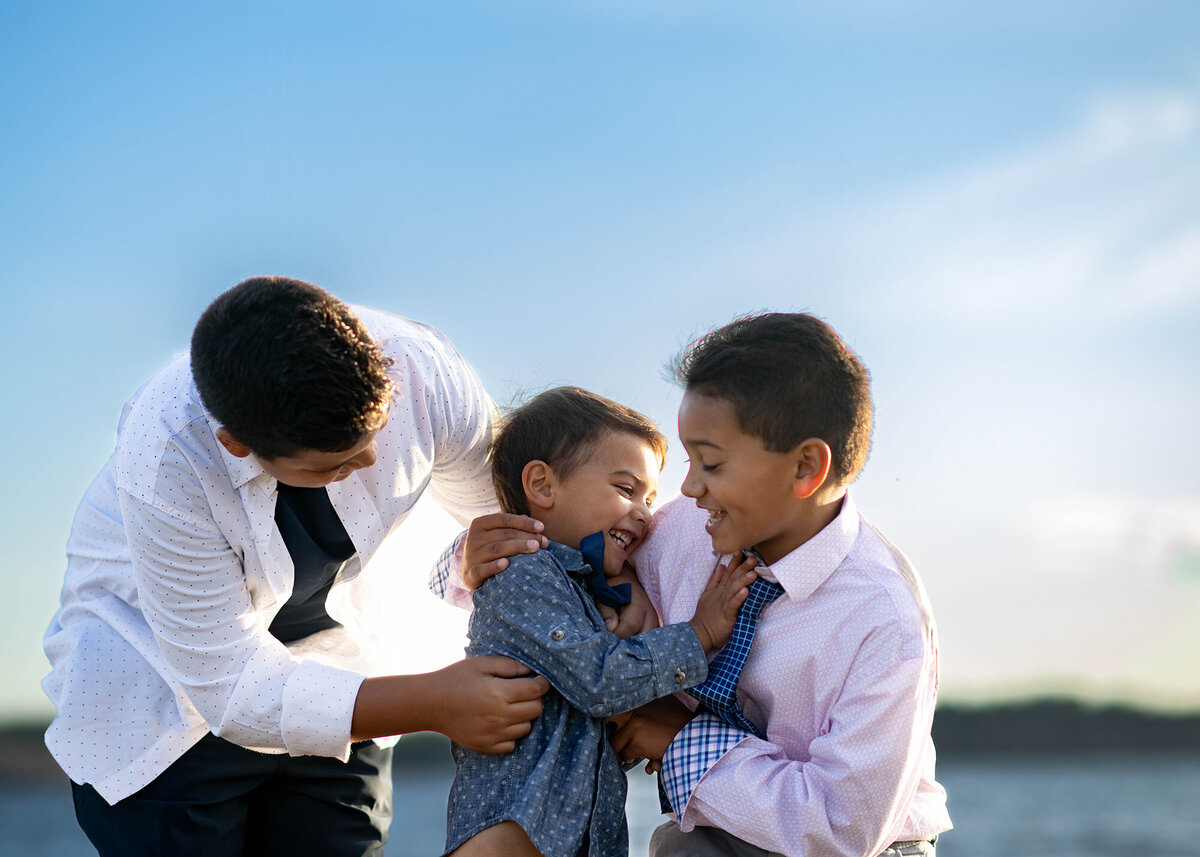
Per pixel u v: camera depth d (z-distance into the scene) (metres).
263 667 1.74
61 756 1.91
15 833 10.20
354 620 2.09
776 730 1.69
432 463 1.91
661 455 1.96
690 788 1.63
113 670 1.93
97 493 2.02
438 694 1.65
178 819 1.92
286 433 1.50
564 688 1.63
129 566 1.93
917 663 1.61
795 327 1.62
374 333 1.86
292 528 1.79
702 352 1.65
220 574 1.73
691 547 1.86
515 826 1.59
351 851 2.10
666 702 1.76
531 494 1.88
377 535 1.87
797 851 1.56
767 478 1.60
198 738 1.93
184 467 1.68
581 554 1.79
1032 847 9.52
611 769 1.67
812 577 1.68
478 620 1.78
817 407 1.58
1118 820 10.84
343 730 1.68
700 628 1.72
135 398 2.01
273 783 2.05
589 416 1.89
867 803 1.56
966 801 12.23
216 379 1.52
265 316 1.51
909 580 1.74
